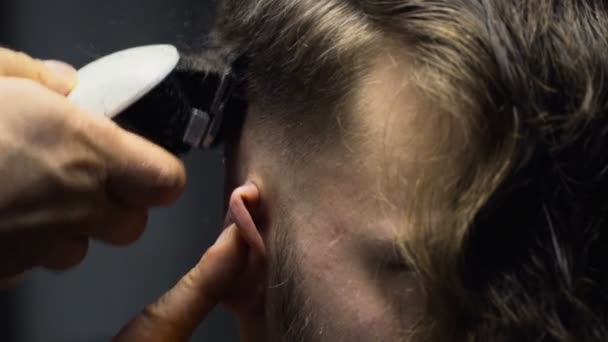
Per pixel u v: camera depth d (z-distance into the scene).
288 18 0.64
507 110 0.54
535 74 0.54
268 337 0.69
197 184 1.39
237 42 0.69
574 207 0.54
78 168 0.64
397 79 0.58
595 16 0.56
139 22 1.35
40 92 0.63
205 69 0.68
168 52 0.67
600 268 0.55
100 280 1.43
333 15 0.62
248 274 0.69
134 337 0.69
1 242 0.63
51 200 0.63
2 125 0.62
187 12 1.18
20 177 0.62
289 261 0.65
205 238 1.40
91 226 0.67
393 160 0.58
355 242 0.61
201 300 0.70
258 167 0.67
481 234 0.55
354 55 0.60
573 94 0.54
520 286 0.54
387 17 0.59
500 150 0.54
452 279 0.55
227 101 0.68
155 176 0.66
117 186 0.66
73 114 0.63
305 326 0.64
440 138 0.56
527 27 0.55
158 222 1.41
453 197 0.55
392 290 0.60
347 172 0.61
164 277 1.42
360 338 0.61
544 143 0.54
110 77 0.67
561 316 0.54
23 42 1.40
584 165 0.54
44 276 1.43
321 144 0.62
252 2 0.67
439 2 0.57
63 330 1.44
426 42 0.57
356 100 0.60
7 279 0.67
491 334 0.55
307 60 0.62
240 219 0.66
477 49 0.55
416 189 0.57
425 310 0.58
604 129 0.54
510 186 0.54
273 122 0.66
